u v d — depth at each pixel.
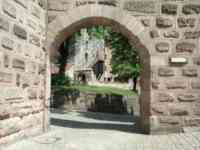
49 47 8.46
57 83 22.42
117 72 23.88
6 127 5.83
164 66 8.55
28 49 7.10
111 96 19.66
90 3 8.49
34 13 7.52
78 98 19.19
